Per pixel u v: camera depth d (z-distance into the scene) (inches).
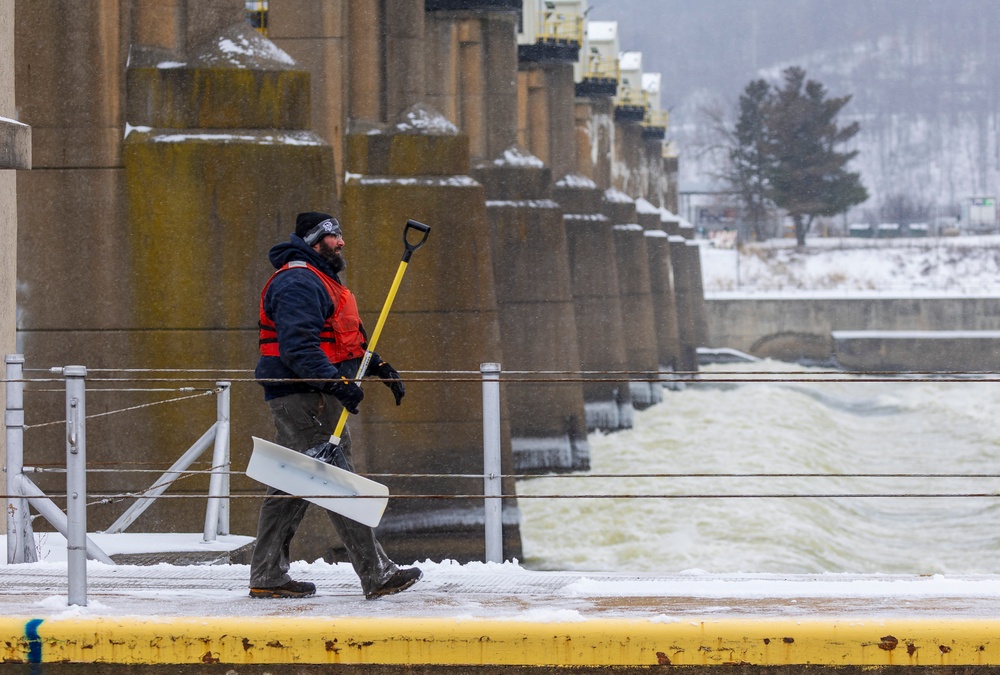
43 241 1862.7
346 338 631.2
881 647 528.1
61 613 576.1
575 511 3412.9
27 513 835.4
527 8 5265.8
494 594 650.2
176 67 1888.5
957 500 3772.1
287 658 540.4
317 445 623.8
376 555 625.9
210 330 1844.2
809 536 3184.1
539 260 3949.3
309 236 628.7
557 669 538.0
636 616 556.1
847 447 5172.2
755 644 530.6
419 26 2903.5
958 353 7352.4
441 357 2605.8
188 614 572.7
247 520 1798.7
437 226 2610.7
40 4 1876.2
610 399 4980.3
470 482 2630.4
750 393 6245.1
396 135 2657.5
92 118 1866.4
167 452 1811.0
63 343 1847.9
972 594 645.3
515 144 4131.4
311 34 2790.4
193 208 1857.8
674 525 3282.5
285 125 1913.1
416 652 538.9
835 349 7568.9
